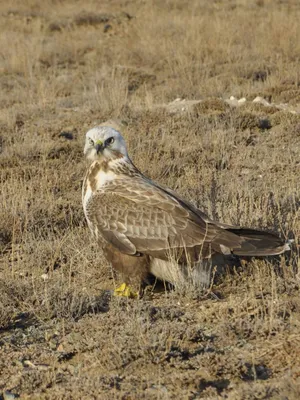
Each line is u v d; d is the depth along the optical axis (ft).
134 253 35.14
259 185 51.39
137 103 78.38
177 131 66.74
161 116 70.44
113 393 26.68
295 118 68.33
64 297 34.76
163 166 57.31
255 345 29.91
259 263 36.35
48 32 138.82
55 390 27.53
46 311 34.24
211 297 34.86
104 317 33.04
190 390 26.73
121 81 89.35
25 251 42.24
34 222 46.03
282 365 28.25
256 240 34.40
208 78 92.73
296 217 41.14
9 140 66.64
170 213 34.86
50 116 76.28
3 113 77.05
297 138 64.34
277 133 65.57
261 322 31.24
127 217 35.22
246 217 40.68
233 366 27.68
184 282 35.14
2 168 60.13
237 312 32.65
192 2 165.48
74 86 93.66
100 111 75.56
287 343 29.37
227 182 52.39
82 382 27.76
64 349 30.86
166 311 33.04
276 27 114.93
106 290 37.06
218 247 34.17
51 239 43.86
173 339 30.14
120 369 28.78
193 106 73.51
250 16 136.36
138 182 36.35
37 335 32.40
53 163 59.82
